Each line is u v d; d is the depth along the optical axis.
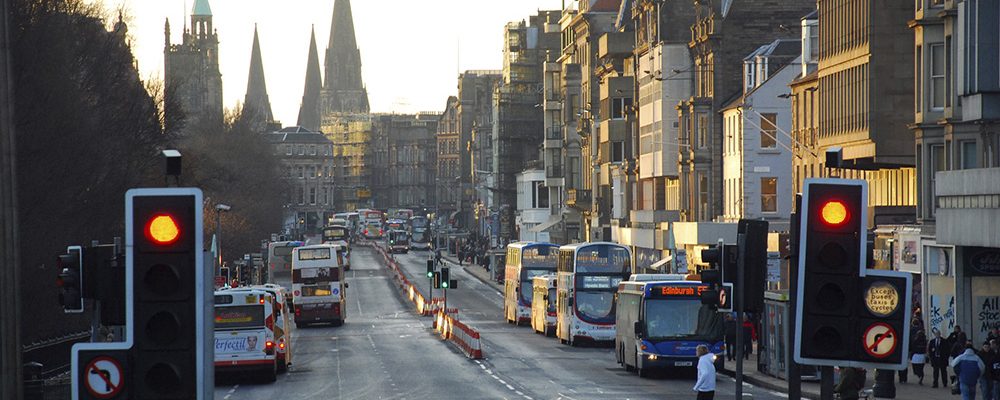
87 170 112.44
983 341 96.19
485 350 125.50
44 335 107.62
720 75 177.25
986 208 89.06
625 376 95.94
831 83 129.88
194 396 23.22
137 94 128.88
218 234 198.75
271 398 82.44
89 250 27.41
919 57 103.75
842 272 26.11
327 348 132.00
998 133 94.12
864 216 26.19
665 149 193.38
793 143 146.62
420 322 181.62
